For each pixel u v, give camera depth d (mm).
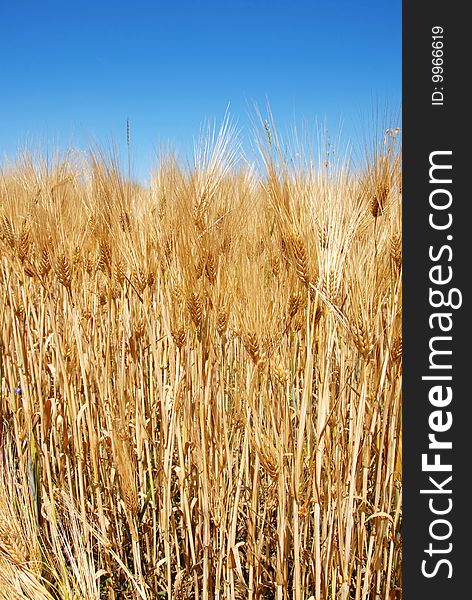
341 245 824
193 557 962
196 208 934
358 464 909
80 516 1009
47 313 1230
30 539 942
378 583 909
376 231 938
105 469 1096
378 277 914
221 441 945
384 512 900
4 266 1322
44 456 1020
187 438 1017
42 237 1039
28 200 1163
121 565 952
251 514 918
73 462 1111
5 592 832
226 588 938
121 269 1083
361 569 903
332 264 818
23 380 1090
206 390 939
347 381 885
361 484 917
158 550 1063
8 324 1255
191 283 910
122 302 1131
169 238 1020
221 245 939
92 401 1100
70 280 1047
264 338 869
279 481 848
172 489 1146
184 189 972
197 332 921
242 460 909
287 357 935
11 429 1231
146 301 1113
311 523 974
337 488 850
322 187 841
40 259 1059
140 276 1025
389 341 878
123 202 1078
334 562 898
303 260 821
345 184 847
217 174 963
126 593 1035
